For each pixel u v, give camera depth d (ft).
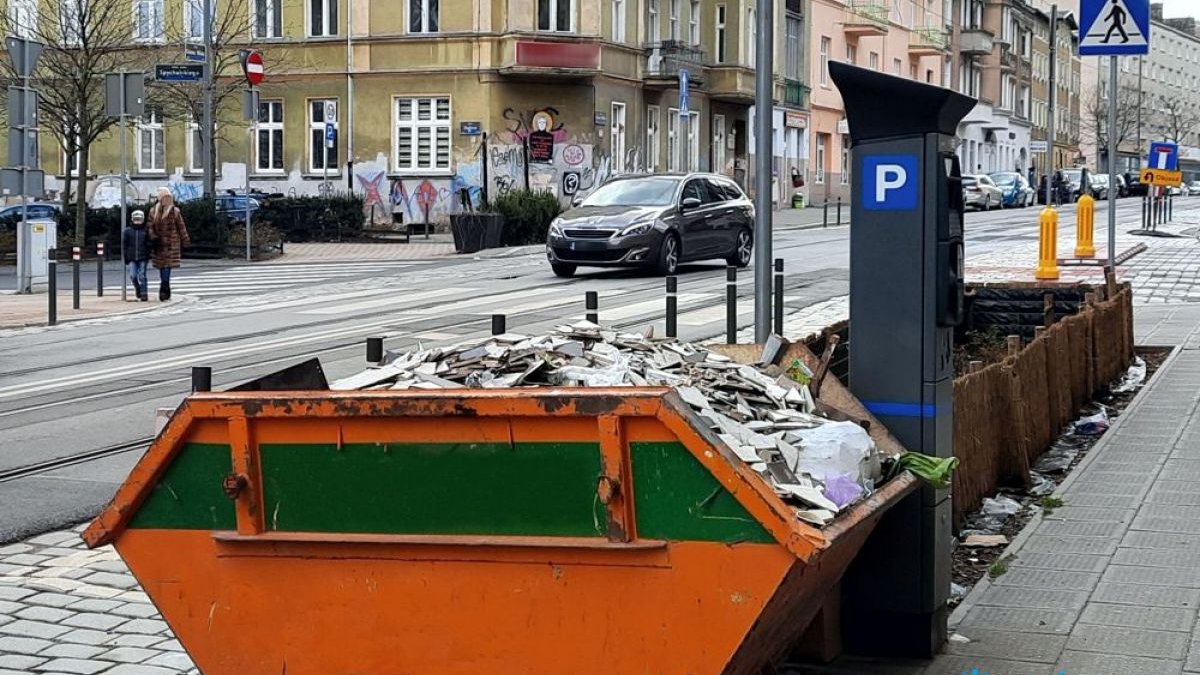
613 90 149.38
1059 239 120.78
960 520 26.96
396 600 14.87
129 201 147.23
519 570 14.43
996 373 30.19
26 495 30.86
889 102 19.06
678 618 13.98
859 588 19.62
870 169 19.40
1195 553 24.58
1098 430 36.60
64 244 115.85
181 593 15.47
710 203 88.43
